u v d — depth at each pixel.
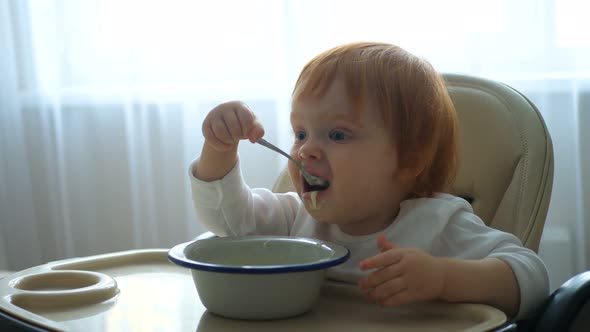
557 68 1.76
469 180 1.03
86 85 2.03
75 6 2.01
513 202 0.99
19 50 2.05
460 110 1.07
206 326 0.68
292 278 0.68
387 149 0.82
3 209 2.12
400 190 0.86
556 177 1.80
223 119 0.83
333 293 0.80
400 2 1.79
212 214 0.94
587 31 1.74
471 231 0.81
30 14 2.05
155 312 0.73
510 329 0.63
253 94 1.91
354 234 0.88
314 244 0.76
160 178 2.01
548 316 0.69
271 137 1.91
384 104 0.81
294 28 1.84
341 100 0.81
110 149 2.05
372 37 1.80
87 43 2.01
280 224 1.00
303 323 0.69
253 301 0.68
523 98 1.05
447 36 1.77
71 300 0.76
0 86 2.08
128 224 2.06
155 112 1.98
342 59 0.84
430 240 0.81
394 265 0.68
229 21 1.91
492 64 1.77
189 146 1.97
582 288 0.69
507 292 0.72
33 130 2.08
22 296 0.75
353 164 0.80
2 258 2.13
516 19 1.75
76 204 2.09
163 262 0.98
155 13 1.95
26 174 2.10
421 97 0.84
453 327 0.67
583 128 1.77
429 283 0.68
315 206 0.83
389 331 0.66
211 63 1.93
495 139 1.03
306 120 0.83
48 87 2.07
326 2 1.82
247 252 0.79
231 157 0.90
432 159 0.86
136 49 1.97
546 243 1.83
